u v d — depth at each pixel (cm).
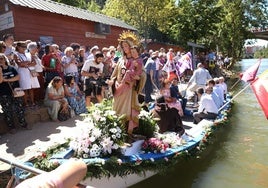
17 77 755
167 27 3114
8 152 635
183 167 706
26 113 833
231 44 3766
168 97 950
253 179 695
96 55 909
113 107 641
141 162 588
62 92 901
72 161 192
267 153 852
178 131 771
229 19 3478
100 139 592
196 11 2930
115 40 1956
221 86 1342
